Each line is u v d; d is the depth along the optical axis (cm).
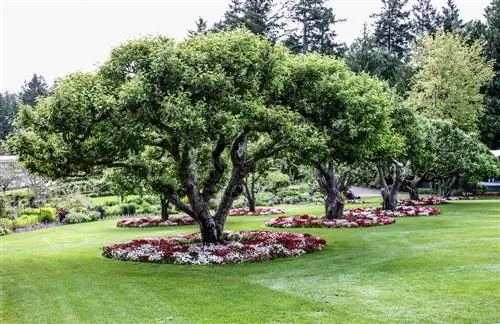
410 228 2111
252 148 2186
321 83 1575
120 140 1344
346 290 1017
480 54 5184
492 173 3625
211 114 1271
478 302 890
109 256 1580
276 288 1056
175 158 1537
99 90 1368
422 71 4906
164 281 1159
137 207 3869
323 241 1691
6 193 3612
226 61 1364
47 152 1471
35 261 1554
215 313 877
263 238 1698
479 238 1709
